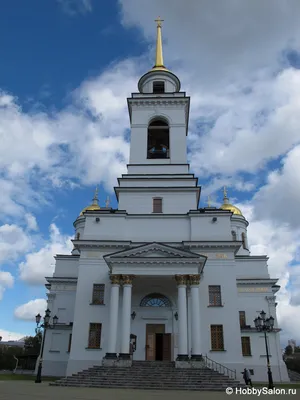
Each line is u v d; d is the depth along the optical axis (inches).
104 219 1316.4
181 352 1019.3
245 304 1573.6
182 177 1405.0
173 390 819.4
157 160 1462.8
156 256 1131.3
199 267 1133.7
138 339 1171.9
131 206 1363.2
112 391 743.7
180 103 1544.0
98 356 1120.8
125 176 1418.6
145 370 963.3
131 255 1136.2
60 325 1540.4
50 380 1144.8
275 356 1472.7
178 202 1362.0
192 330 1066.7
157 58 1745.8
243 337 1514.5
